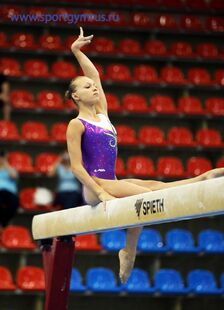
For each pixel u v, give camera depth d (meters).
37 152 38.44
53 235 18.00
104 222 15.72
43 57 43.34
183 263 35.22
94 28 45.22
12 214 32.56
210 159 40.31
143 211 14.45
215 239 34.72
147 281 32.38
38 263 33.69
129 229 16.98
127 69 42.75
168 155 39.94
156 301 33.97
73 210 17.16
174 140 39.56
